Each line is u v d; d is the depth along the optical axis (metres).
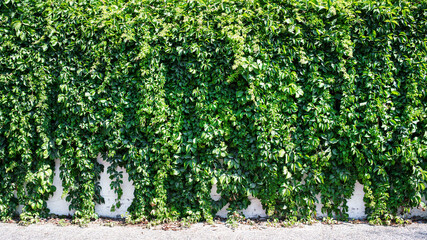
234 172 3.84
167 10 3.74
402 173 3.84
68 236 3.51
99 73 3.79
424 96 3.73
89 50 3.76
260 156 3.76
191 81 3.80
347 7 3.68
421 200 4.00
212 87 3.75
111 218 4.09
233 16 3.64
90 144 3.86
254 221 3.94
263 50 3.62
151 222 3.83
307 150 3.75
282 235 3.52
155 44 3.78
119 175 3.97
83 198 3.92
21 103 3.86
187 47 3.70
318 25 3.67
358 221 3.92
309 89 3.74
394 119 3.76
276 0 3.68
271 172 3.77
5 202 4.00
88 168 3.94
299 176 3.86
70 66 3.81
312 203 3.85
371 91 3.71
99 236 3.52
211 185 3.93
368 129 3.72
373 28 3.71
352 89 3.70
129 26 3.70
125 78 3.79
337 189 3.89
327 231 3.62
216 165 3.84
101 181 4.09
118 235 3.54
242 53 3.55
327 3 3.63
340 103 3.74
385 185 3.78
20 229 3.71
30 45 3.83
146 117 3.76
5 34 3.79
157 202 3.87
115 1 3.82
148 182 3.84
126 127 3.81
